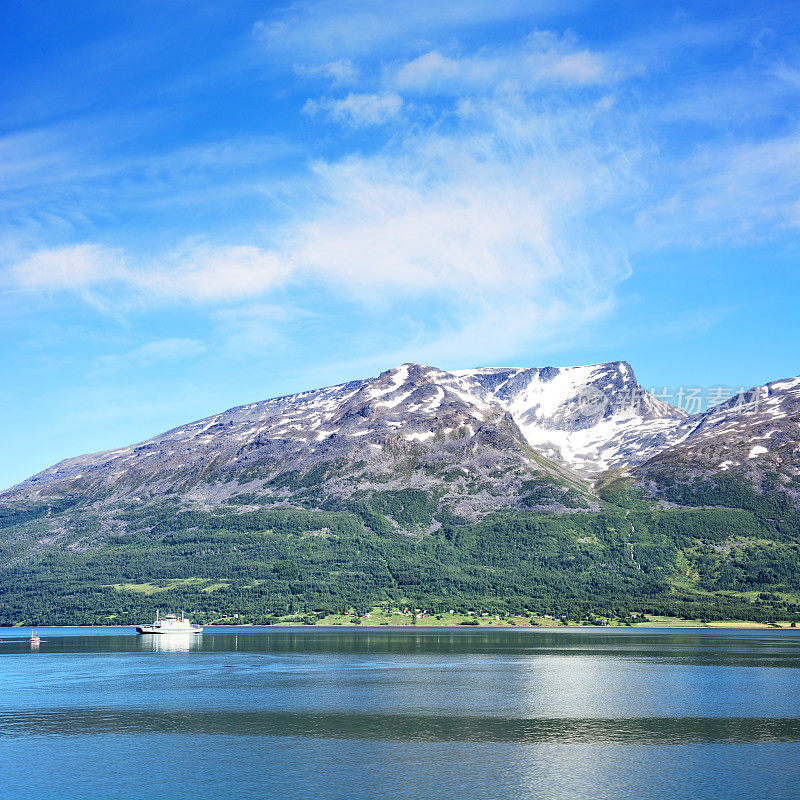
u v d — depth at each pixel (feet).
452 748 485.56
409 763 451.12
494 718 576.61
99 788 407.85
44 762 456.86
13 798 393.91
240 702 651.66
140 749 485.56
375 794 396.37
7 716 592.19
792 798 389.60
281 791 401.49
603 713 595.47
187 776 426.92
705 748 483.51
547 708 617.21
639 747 486.38
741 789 402.93
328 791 401.08
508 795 394.93
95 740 510.17
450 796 393.91
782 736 515.50
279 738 513.04
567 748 484.33
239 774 430.20
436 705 632.79
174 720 573.33
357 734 524.11
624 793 397.39
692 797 391.24
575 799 388.78
